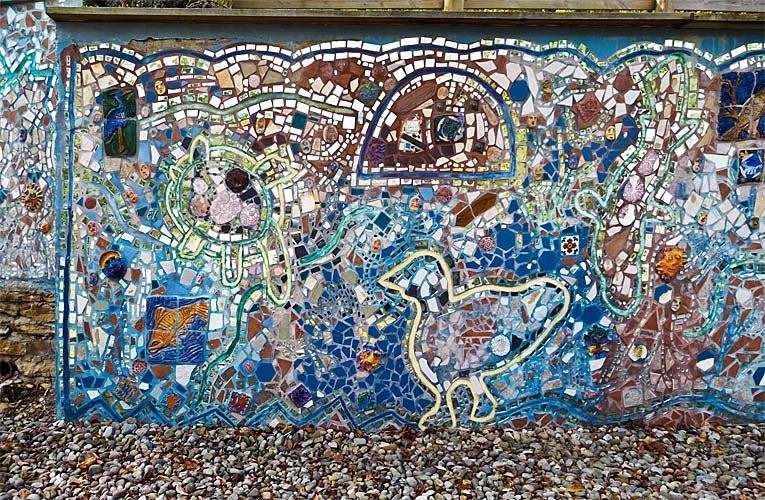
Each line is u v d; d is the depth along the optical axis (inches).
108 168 152.2
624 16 146.3
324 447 151.3
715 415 159.8
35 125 173.9
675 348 157.9
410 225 153.3
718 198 155.0
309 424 157.8
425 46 149.3
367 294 154.8
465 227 153.6
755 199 155.6
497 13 145.7
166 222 153.3
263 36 148.9
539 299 155.6
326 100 150.4
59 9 145.8
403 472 142.6
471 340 156.1
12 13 173.5
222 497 132.9
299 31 148.8
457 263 154.4
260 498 133.1
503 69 150.3
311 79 149.8
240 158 151.6
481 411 157.8
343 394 156.9
